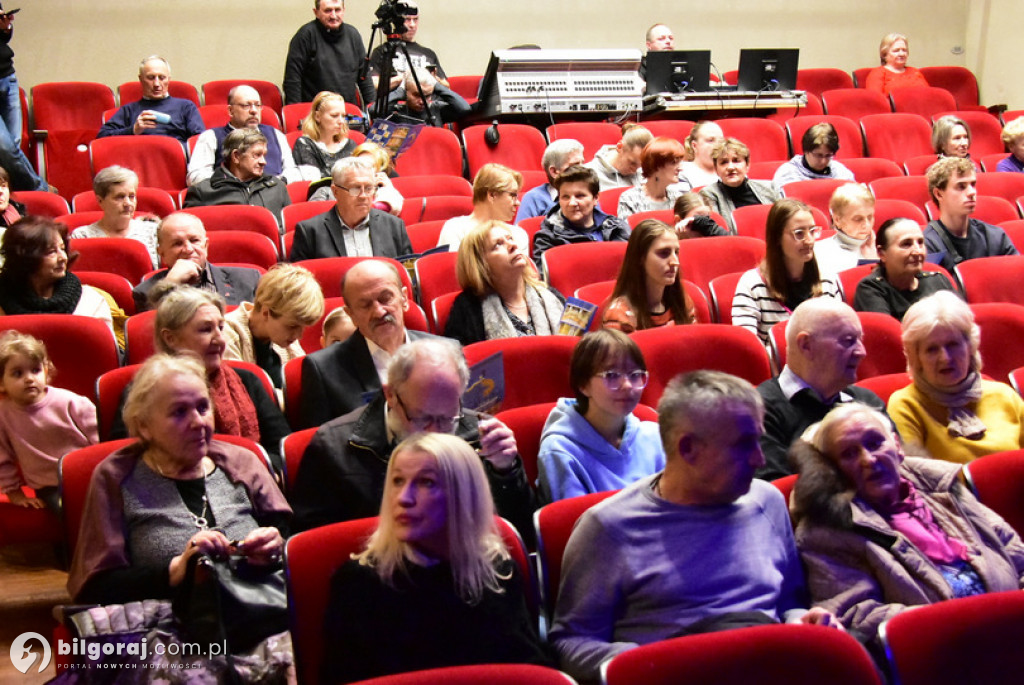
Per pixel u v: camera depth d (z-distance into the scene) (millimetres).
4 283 3734
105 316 3891
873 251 4770
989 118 7926
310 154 6266
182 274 3885
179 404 2369
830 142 6078
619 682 1705
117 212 4809
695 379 2215
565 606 2207
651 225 3643
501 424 2482
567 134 6969
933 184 5059
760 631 1785
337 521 2531
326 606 2115
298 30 8109
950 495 2471
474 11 9109
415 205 5469
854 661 1771
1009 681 1865
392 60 7176
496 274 3709
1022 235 5195
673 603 2141
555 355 3242
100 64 8375
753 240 4605
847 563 2316
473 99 8461
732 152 5391
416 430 2480
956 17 9867
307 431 2711
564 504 2346
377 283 3072
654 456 2727
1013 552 2439
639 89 7582
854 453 2365
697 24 9555
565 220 4770
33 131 7098
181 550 2342
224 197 5508
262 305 3350
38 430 3100
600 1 9344
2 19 6617
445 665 1968
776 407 2895
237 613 2246
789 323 2930
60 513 2502
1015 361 3686
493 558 2053
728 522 2199
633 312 3633
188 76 8578
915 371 3029
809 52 9789
